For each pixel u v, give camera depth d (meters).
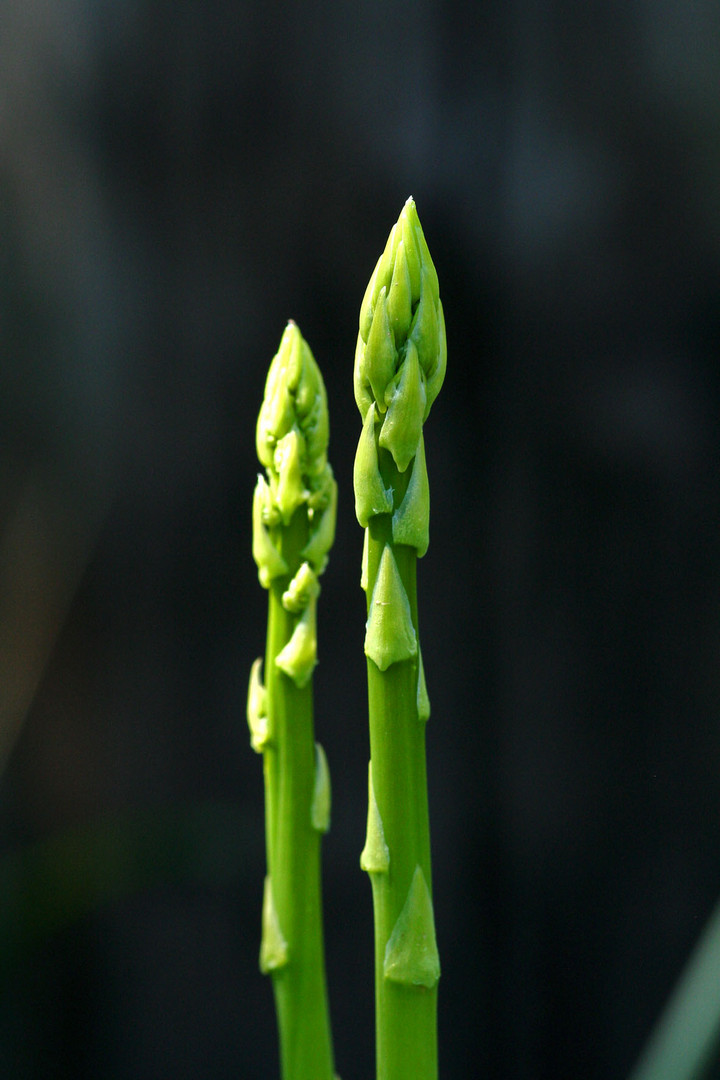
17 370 1.45
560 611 1.45
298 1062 0.68
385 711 0.64
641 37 1.35
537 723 1.47
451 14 1.41
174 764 1.50
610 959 1.45
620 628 1.43
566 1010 1.47
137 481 1.49
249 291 1.46
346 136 1.44
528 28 1.39
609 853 1.45
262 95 1.44
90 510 1.47
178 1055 1.50
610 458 1.42
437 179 1.43
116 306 1.47
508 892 1.49
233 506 1.48
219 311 1.47
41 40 1.41
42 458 1.46
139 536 1.49
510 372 1.45
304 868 0.68
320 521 0.68
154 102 1.45
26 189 1.44
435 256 1.44
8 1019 1.43
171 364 1.48
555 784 1.47
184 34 1.43
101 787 1.49
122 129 1.45
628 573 1.42
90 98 1.44
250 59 1.44
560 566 1.45
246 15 1.43
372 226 1.44
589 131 1.39
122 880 1.35
